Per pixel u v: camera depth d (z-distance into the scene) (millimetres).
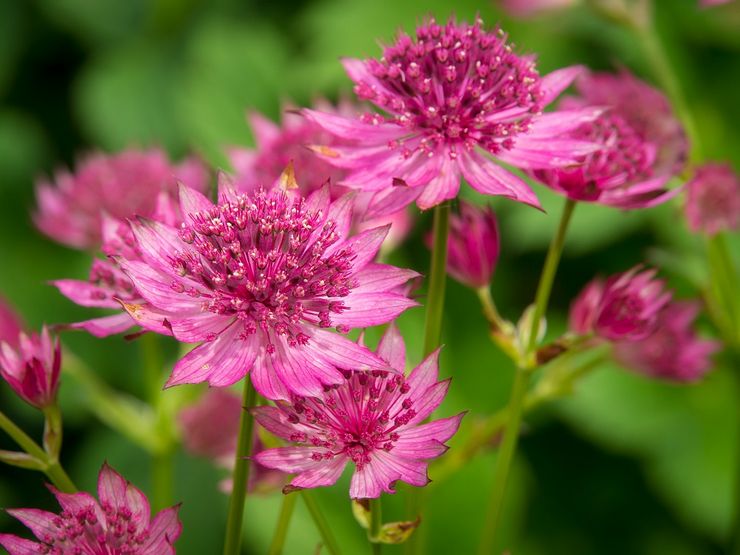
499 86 269
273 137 321
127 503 247
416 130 269
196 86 436
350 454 245
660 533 426
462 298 432
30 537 410
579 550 426
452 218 284
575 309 292
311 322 251
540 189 404
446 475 284
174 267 252
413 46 270
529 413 422
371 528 254
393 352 250
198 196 256
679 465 415
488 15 448
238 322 252
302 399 246
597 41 438
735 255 405
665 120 308
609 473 435
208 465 408
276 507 346
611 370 420
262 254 253
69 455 428
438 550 357
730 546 341
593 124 281
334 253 254
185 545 400
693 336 308
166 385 245
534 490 434
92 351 437
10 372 258
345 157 267
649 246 429
